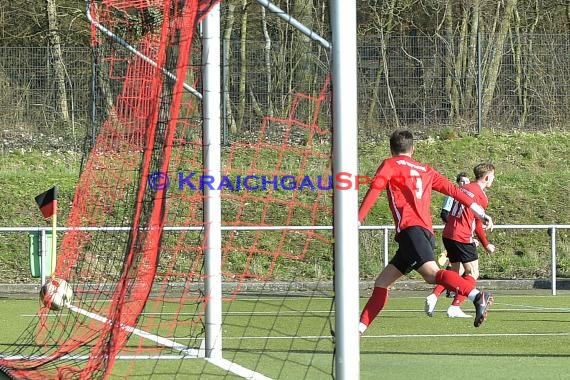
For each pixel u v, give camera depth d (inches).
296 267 2901.1
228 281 2829.7
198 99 1438.2
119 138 1642.5
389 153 3565.5
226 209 3038.9
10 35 4222.4
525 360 1290.6
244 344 1491.1
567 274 3038.9
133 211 1236.5
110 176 1699.1
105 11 1556.3
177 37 1199.6
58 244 2827.3
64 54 3663.9
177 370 1192.8
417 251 1226.6
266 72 2955.2
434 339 1563.7
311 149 1795.0
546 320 1887.3
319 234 2918.3
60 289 1673.2
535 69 3789.4
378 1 4190.5
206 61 1282.0
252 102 2962.6
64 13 4180.6
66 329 1588.3
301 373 1175.6
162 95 1229.7
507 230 3243.1
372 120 3700.8
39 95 3661.4
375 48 3693.4
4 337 1581.0
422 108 3722.9
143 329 1670.8
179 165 1915.6
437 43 3710.6
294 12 2461.9
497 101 3794.3
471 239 1845.5
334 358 891.4
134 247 1125.7
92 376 1091.3
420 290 2765.7
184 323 1733.5
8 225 3166.8
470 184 1843.0
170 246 2500.0
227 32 3663.9
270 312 2059.5
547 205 3403.1
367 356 1334.9
